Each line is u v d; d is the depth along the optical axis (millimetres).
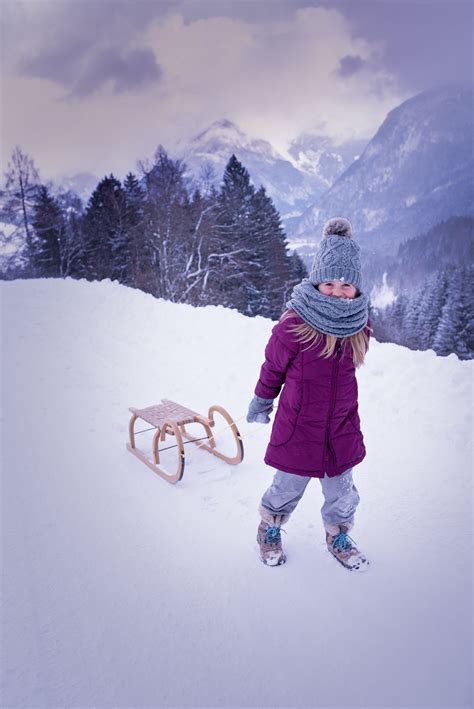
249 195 37938
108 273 35719
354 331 2203
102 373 6266
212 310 8750
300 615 2285
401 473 3539
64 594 2424
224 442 4277
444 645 2113
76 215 38719
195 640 2146
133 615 2287
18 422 4742
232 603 2363
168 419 3594
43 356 7008
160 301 10055
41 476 3664
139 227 32625
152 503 3283
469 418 4180
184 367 6379
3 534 2922
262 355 6500
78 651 2086
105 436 4445
